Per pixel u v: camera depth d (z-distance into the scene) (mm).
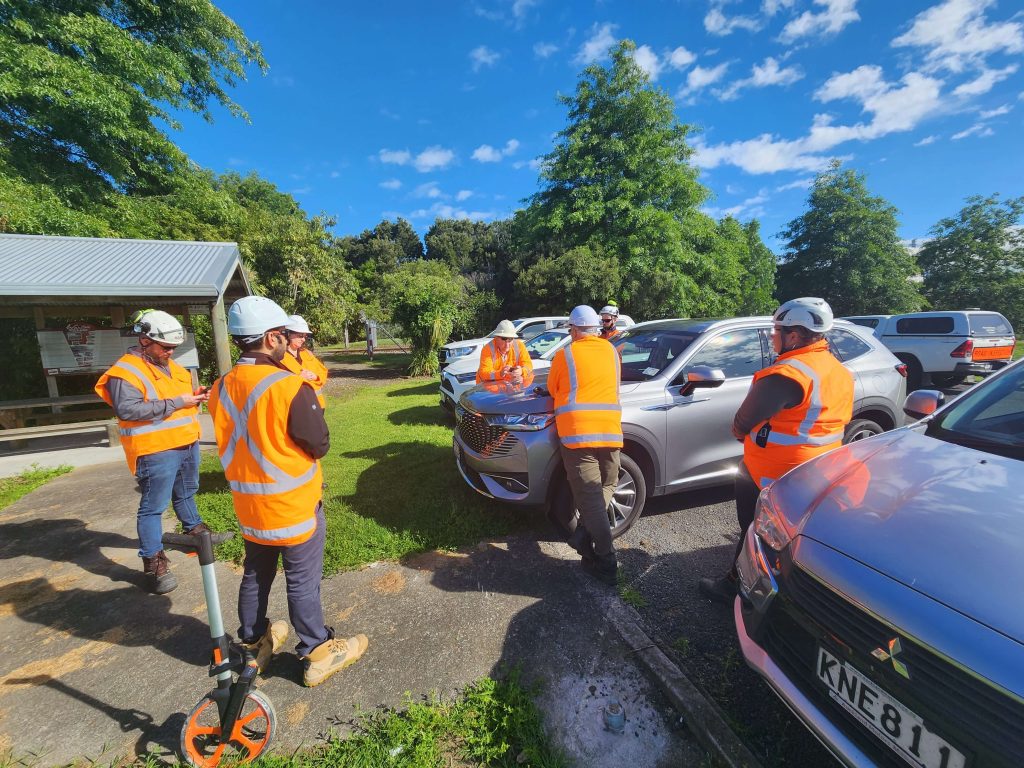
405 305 13953
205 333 9141
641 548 3434
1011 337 9961
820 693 1510
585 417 2801
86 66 9469
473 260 48844
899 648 1299
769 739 1896
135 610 2820
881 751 1326
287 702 2111
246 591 2117
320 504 2191
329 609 2740
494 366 4855
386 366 16250
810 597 1585
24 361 7242
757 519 2072
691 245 22156
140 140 10648
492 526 3639
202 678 2287
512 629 2553
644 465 3592
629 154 20781
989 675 1131
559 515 3453
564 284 17875
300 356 4594
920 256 32281
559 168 21359
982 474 1765
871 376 4160
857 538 1567
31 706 2113
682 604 2779
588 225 20812
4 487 4867
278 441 1908
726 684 2172
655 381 3617
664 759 1847
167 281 5359
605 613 2668
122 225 10719
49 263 5508
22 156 9266
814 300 2293
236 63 12977
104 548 3566
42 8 9359
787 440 2355
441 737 1935
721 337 3916
